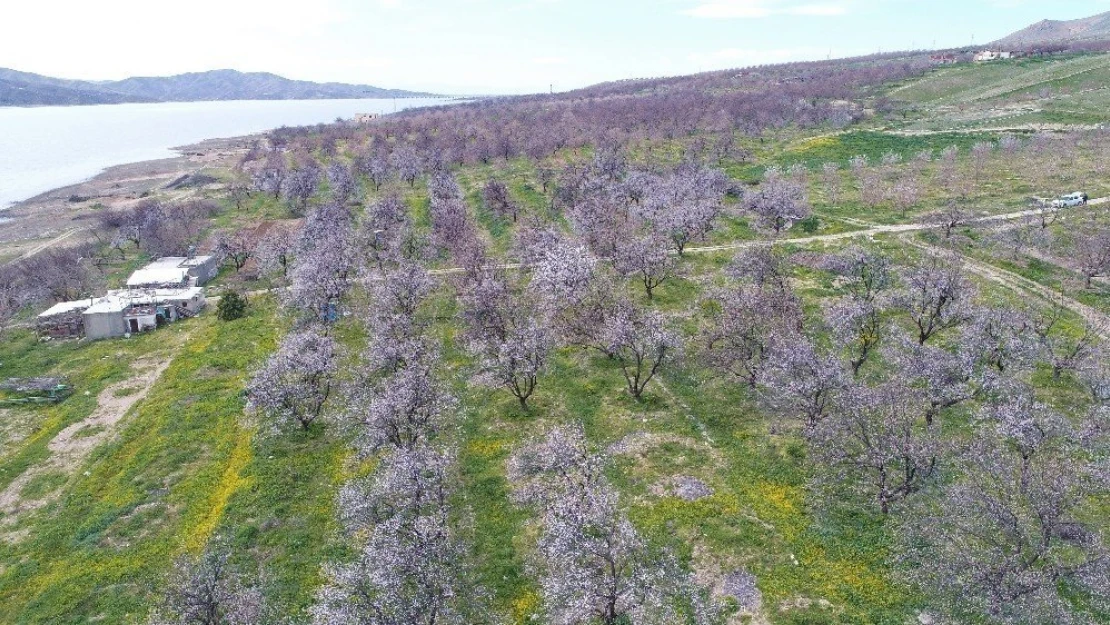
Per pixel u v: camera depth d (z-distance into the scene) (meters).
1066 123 115.44
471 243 74.00
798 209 80.00
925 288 47.31
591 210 77.62
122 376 54.50
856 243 71.88
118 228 102.31
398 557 27.33
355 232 81.69
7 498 39.84
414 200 108.94
